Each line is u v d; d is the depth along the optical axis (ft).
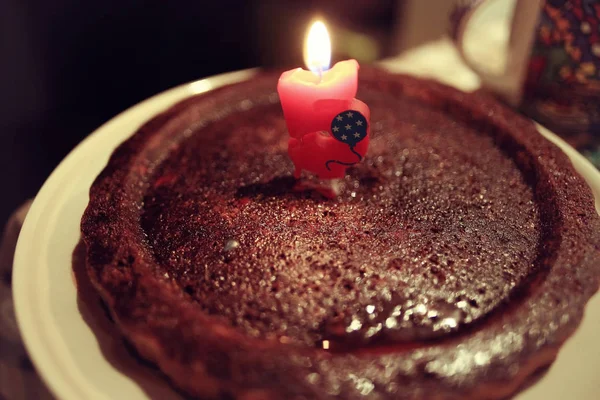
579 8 1.12
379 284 0.91
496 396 0.82
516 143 1.09
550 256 0.92
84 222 0.95
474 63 1.30
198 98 1.18
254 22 2.21
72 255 0.97
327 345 0.85
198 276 0.92
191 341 0.82
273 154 1.10
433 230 0.98
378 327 0.87
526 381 0.86
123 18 2.06
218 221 0.99
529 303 0.86
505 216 1.00
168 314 0.84
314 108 0.95
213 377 0.80
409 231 0.97
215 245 0.95
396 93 1.22
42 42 2.01
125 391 0.84
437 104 1.19
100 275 0.89
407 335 0.86
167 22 2.11
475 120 1.15
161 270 0.92
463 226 0.98
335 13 2.18
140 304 0.85
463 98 1.17
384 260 0.93
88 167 1.09
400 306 0.89
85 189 1.06
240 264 0.93
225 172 1.07
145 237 0.97
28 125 2.14
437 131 1.14
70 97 2.19
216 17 2.16
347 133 0.96
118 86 2.22
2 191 1.94
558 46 1.17
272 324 0.87
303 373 0.80
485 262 0.93
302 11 2.16
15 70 2.02
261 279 0.91
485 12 1.41
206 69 2.22
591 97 1.20
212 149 1.11
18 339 1.14
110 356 0.87
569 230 0.94
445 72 1.42
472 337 0.83
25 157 2.04
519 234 0.97
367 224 0.98
